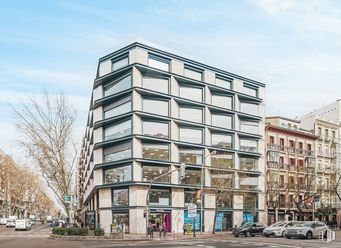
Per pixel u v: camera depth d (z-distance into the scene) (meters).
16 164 102.38
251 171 61.47
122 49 52.62
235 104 61.44
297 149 72.06
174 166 52.84
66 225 48.66
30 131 59.53
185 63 55.94
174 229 51.72
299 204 65.25
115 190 52.34
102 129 55.44
